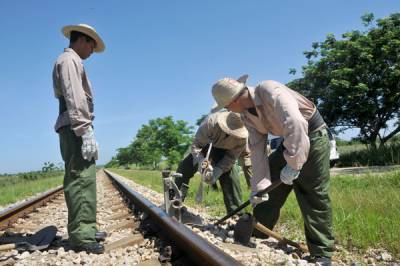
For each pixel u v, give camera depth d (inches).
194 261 130.9
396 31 814.5
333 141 778.8
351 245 171.0
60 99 170.2
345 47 840.9
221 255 109.6
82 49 171.9
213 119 213.2
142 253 154.7
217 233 192.5
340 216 203.8
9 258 156.6
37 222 270.5
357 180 372.8
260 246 173.0
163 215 178.5
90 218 165.3
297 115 139.3
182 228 147.3
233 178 238.2
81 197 163.6
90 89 174.6
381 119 868.6
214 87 159.6
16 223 265.7
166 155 2896.2
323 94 872.9
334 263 150.1
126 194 391.5
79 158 165.0
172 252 144.0
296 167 139.7
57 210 340.5
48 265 147.3
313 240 153.9
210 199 335.9
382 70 820.0
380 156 713.6
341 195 265.4
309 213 154.0
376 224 182.4
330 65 875.4
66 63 162.2
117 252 160.1
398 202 220.4
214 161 219.6
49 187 770.2
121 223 231.0
